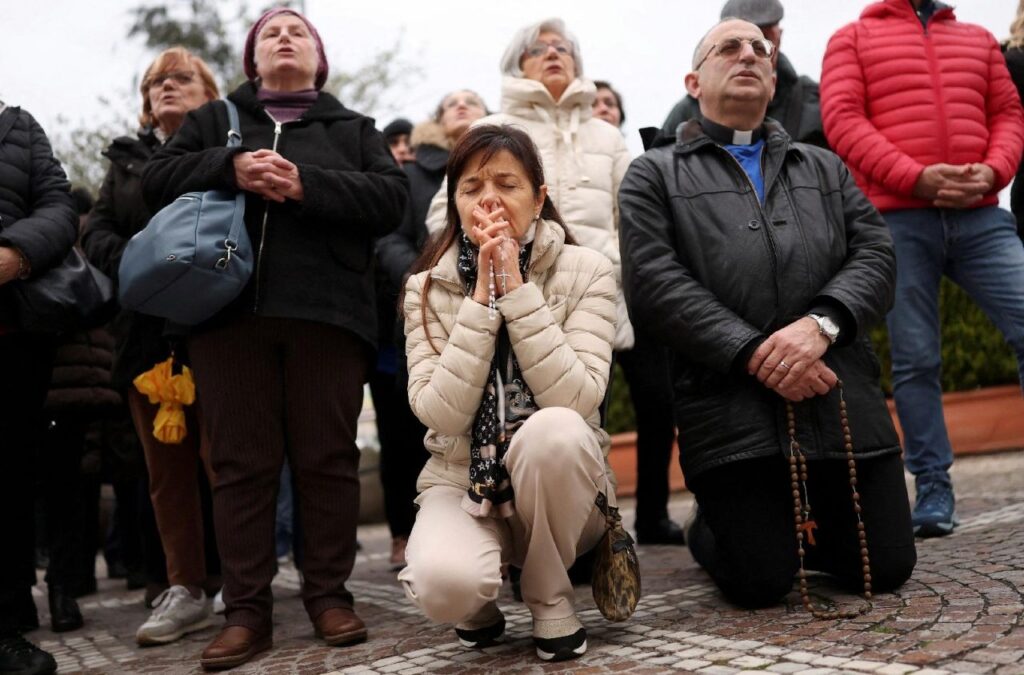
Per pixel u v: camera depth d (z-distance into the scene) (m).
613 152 3.72
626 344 3.64
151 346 3.25
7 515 2.79
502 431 2.29
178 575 3.30
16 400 2.84
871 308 2.59
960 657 1.87
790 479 2.62
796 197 2.79
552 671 2.14
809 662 1.96
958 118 3.56
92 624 3.74
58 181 3.03
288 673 2.47
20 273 2.74
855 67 3.69
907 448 3.54
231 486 2.79
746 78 2.89
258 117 3.08
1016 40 3.86
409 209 4.27
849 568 2.63
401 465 4.46
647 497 4.18
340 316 2.88
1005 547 2.90
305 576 2.87
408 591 2.21
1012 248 3.54
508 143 2.41
